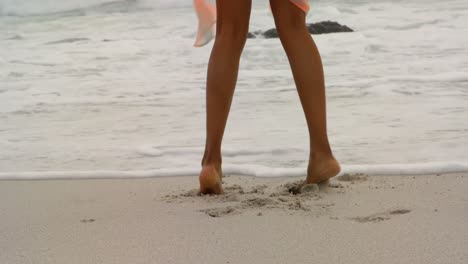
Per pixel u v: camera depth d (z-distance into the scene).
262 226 3.17
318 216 3.32
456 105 6.72
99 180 4.61
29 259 2.84
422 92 7.51
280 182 4.28
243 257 2.73
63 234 3.21
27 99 8.50
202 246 2.90
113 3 20.83
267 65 10.16
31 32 17.55
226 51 3.80
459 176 4.17
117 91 8.82
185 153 5.43
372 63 9.88
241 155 5.18
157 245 2.95
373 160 4.78
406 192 3.80
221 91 3.83
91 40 14.91
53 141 6.11
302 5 3.70
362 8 16.80
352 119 6.30
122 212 3.62
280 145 5.42
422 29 13.12
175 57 11.70
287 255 2.73
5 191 4.37
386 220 3.21
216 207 3.60
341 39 12.24
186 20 17.09
